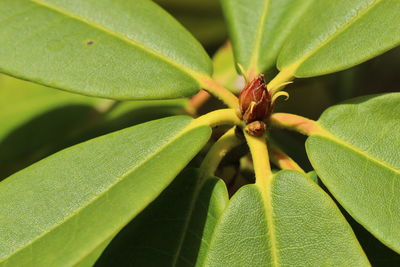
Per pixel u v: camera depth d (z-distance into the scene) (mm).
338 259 378
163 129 396
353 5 418
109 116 509
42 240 376
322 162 396
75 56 413
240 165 439
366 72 559
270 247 382
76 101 512
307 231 383
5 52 409
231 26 441
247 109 400
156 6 429
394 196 389
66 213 380
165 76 414
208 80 413
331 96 551
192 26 581
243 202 386
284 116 405
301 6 443
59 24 420
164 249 393
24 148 502
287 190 388
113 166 389
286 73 415
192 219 396
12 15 419
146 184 381
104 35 420
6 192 387
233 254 380
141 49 419
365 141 400
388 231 382
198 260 391
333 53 412
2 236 378
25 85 522
